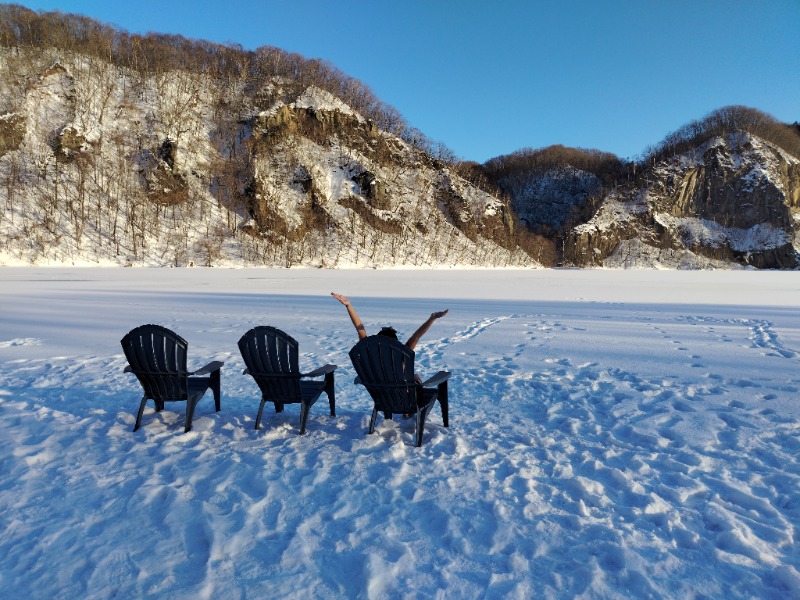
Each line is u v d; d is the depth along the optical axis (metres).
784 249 115.06
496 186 149.62
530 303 18.36
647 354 8.37
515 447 4.13
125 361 7.82
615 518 2.94
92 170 77.81
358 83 137.25
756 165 127.19
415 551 2.61
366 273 56.97
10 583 2.30
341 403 5.66
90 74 94.19
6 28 95.19
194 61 116.88
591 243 119.38
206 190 87.25
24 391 5.96
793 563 2.47
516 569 2.43
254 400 5.70
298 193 91.69
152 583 2.31
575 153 157.75
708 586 2.29
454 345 9.40
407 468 3.67
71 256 64.62
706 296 22.39
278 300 18.77
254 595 2.22
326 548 2.63
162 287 26.62
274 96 110.06
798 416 4.86
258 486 3.36
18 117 75.75
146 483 3.39
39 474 3.55
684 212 128.38
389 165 111.88
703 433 4.42
